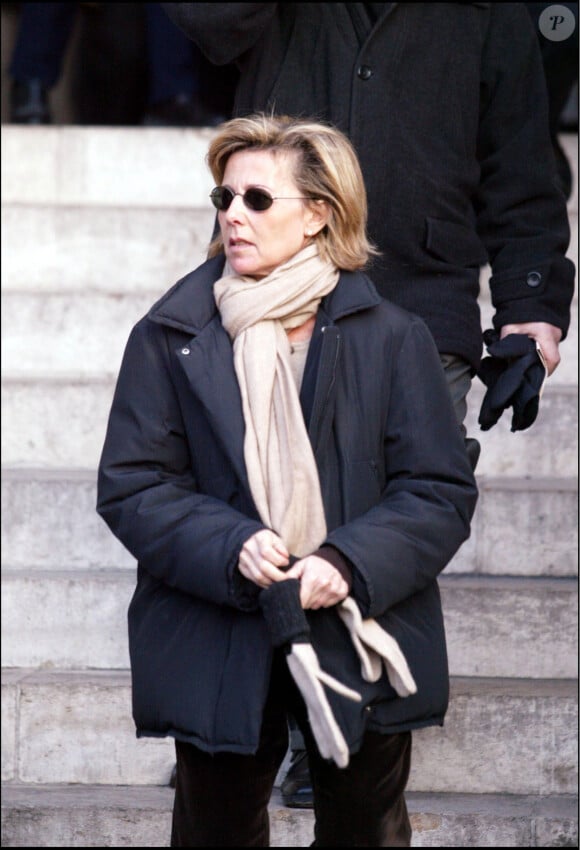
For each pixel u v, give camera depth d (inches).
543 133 470.0
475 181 461.4
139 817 472.4
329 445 358.3
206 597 342.6
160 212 746.8
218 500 355.6
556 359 455.2
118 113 999.0
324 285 365.7
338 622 348.2
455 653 523.8
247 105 457.1
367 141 440.1
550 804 478.6
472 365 455.8
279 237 364.5
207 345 361.1
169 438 363.6
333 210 369.1
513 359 439.2
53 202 808.3
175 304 366.0
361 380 360.8
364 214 375.9
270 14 442.9
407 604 358.3
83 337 686.5
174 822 373.4
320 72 450.9
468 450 438.6
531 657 522.0
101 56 990.4
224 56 448.5
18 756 509.0
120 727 505.7
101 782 506.6
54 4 903.1
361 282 370.6
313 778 361.1
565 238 467.8
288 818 464.1
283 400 355.3
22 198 808.3
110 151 805.9
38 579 540.4
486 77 463.8
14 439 627.8
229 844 364.2
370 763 354.6
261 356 356.5
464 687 500.4
